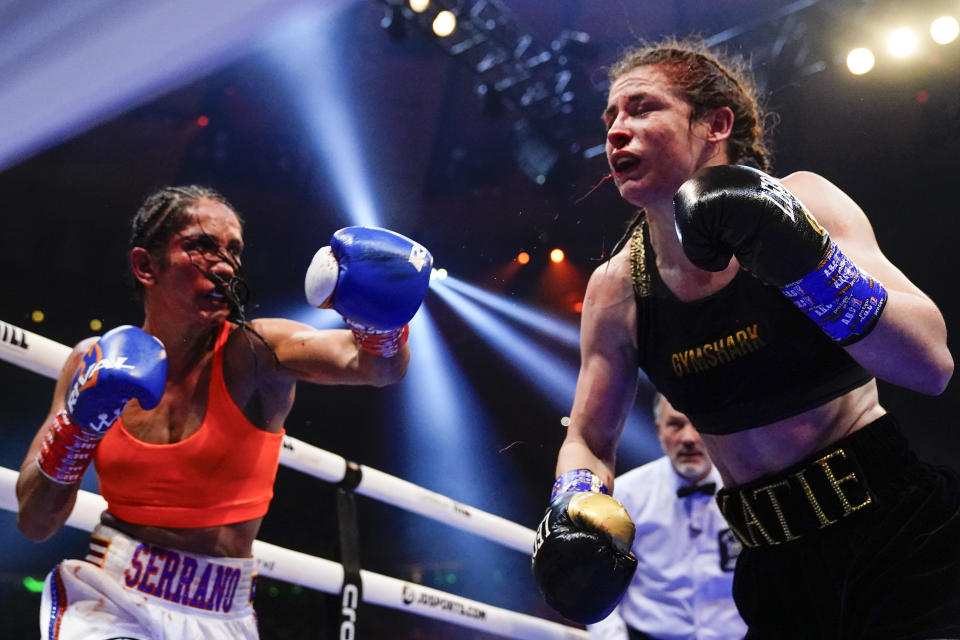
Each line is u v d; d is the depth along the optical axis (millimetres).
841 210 1800
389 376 2115
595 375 2045
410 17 7680
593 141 8109
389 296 1826
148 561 2074
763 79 6938
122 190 9672
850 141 6816
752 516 1854
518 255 7961
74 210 9703
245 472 2182
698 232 1554
